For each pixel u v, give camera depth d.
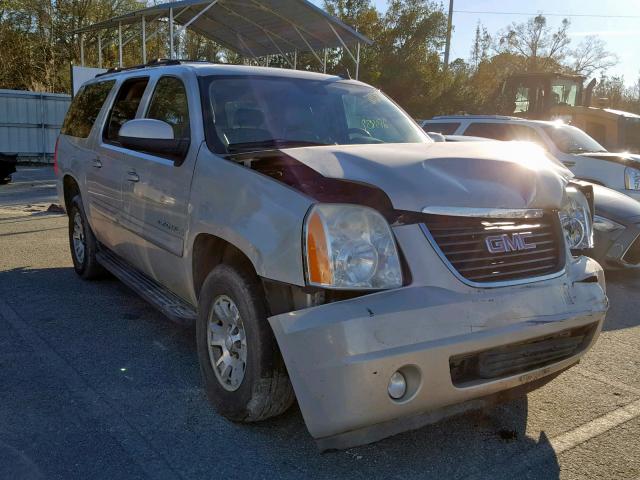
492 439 3.30
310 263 2.71
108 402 3.58
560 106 13.85
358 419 2.58
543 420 3.54
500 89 15.42
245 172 3.25
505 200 3.01
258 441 3.19
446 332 2.68
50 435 3.20
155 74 4.75
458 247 2.86
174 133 4.11
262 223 2.98
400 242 2.79
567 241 3.45
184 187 3.74
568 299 3.11
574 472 3.00
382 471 2.96
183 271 3.82
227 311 3.32
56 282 6.14
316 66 29.31
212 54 34.31
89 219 5.66
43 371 3.99
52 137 21.06
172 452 3.07
